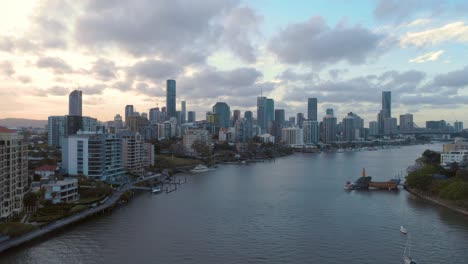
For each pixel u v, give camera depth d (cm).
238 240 18600
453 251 17062
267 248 17488
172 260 16050
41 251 16925
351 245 17862
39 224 19812
